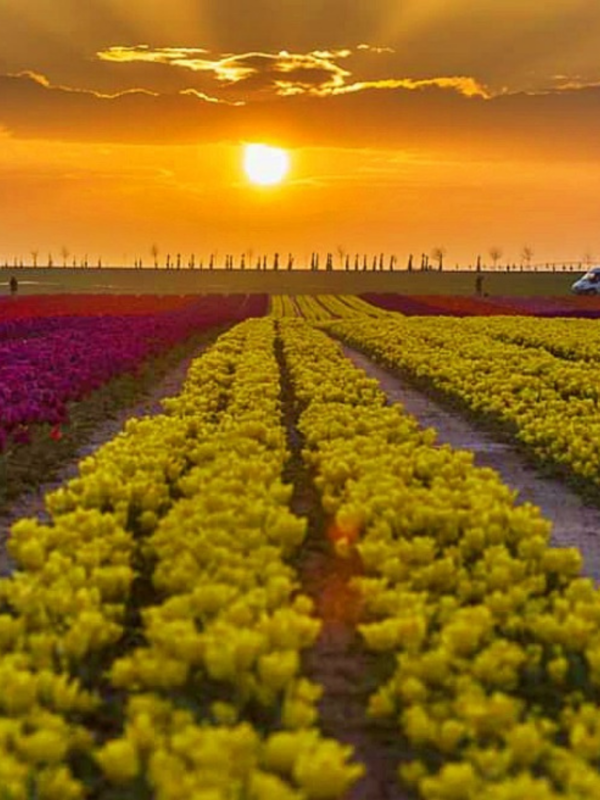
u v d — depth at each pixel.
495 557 7.61
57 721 4.95
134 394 24.06
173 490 10.86
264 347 31.59
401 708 5.77
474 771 4.82
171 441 12.55
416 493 9.45
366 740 6.09
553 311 66.06
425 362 28.11
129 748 4.54
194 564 7.09
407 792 5.54
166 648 5.75
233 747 4.56
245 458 11.75
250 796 4.31
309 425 14.18
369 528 8.52
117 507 8.92
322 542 9.86
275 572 7.06
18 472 13.93
